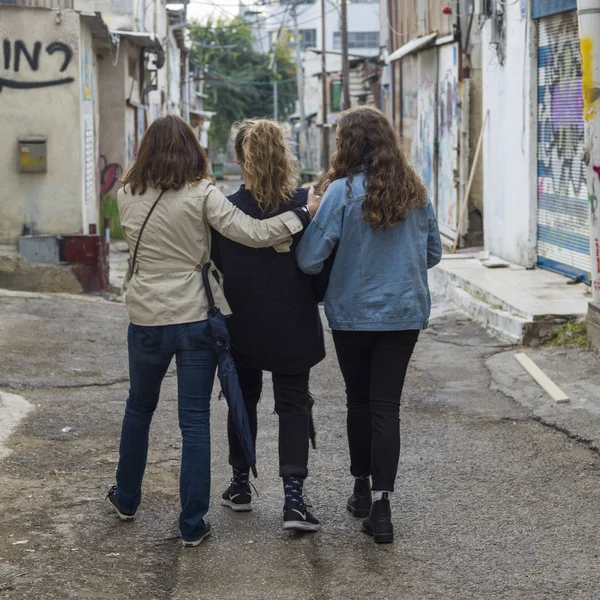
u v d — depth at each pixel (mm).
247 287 3996
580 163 9961
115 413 6258
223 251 4023
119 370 7680
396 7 23875
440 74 17453
